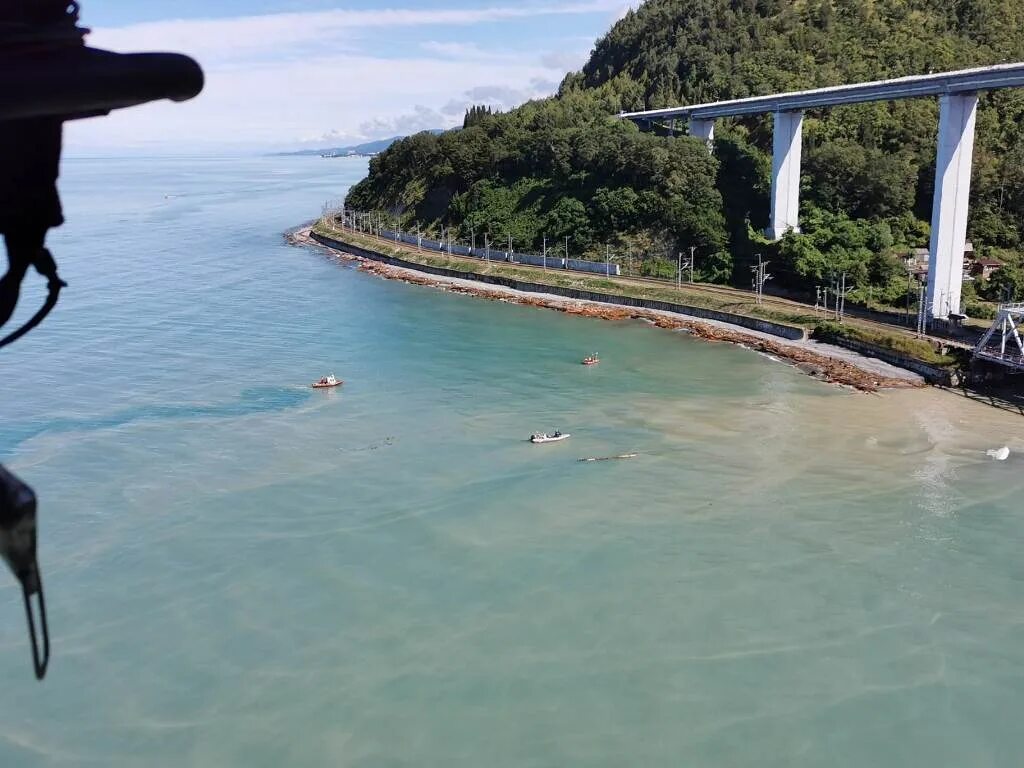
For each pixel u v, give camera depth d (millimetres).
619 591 35281
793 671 30547
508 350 73500
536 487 44906
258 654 31516
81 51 3783
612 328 83000
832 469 47375
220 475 46094
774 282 92562
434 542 39125
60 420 53406
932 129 101750
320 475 46281
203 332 77125
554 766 26484
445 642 32125
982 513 41906
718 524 40875
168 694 29609
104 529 40062
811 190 100250
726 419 55688
